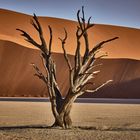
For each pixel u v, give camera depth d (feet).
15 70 183.73
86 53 44.19
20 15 303.48
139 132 41.88
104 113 79.92
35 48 193.16
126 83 206.28
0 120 60.64
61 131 40.45
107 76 205.36
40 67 189.37
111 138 36.83
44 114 74.64
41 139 35.12
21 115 71.05
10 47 188.34
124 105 114.93
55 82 44.68
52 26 306.35
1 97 168.66
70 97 43.91
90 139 35.88
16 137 35.94
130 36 330.95
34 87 181.57
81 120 63.31
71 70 43.42
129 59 214.48
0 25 278.46
